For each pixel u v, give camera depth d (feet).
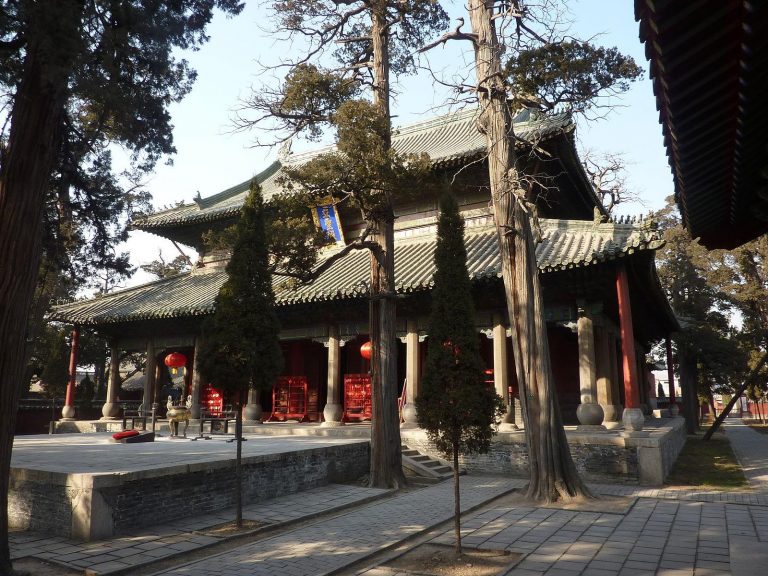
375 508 42.24
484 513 39.78
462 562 28.02
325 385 91.81
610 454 52.90
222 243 47.85
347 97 53.78
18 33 29.45
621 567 26.50
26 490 36.01
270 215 53.62
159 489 36.29
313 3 54.39
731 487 50.06
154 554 29.55
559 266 55.77
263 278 38.19
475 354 30.32
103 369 148.87
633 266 58.39
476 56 50.29
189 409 86.22
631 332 55.01
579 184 74.64
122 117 38.01
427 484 52.90
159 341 91.76
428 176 51.31
